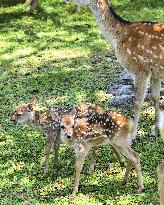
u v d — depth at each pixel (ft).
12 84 32.65
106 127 21.80
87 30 40.60
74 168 24.17
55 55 36.68
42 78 33.22
